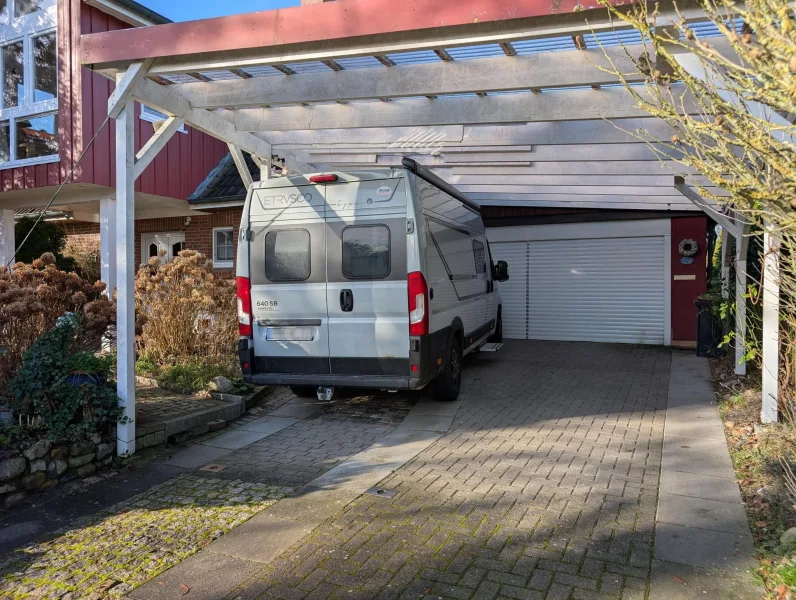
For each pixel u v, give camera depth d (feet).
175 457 18.15
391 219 20.81
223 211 44.68
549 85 17.29
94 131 35.81
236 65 17.17
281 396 26.04
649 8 12.76
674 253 40.32
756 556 11.44
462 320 26.45
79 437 16.44
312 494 14.94
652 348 39.47
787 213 7.57
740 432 19.35
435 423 21.47
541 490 14.93
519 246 44.88
